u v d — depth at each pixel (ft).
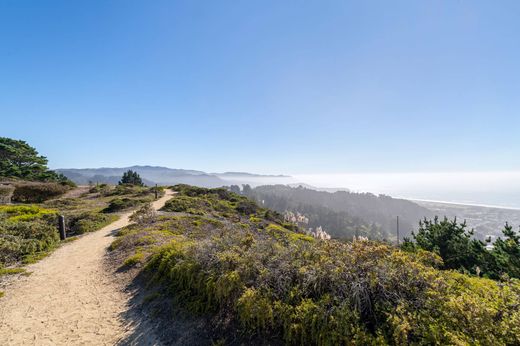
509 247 17.94
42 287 16.89
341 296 9.16
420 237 24.99
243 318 10.03
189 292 13.57
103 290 16.24
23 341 11.28
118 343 10.85
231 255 13.47
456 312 7.59
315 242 14.39
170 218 41.96
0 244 22.22
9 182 94.17
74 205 62.03
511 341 6.88
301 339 8.75
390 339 7.63
